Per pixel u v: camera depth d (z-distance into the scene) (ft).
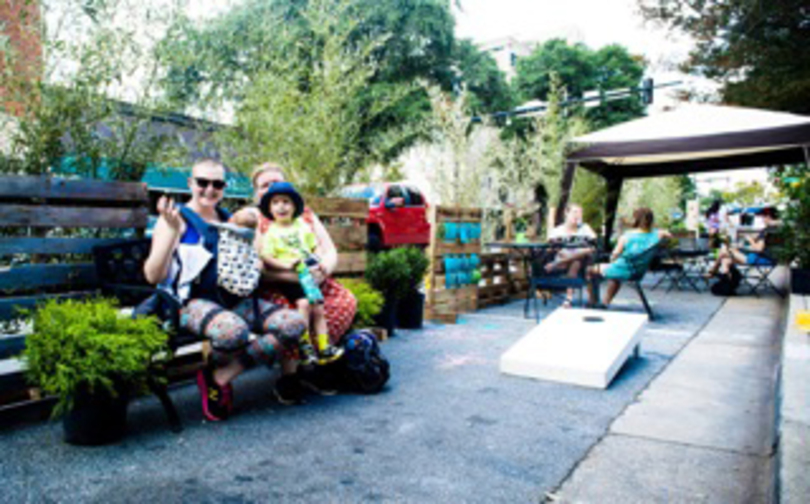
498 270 27.55
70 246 10.82
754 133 26.73
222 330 9.37
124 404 9.37
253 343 10.33
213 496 7.45
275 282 11.54
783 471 7.08
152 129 12.97
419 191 45.09
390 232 41.29
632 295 29.35
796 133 25.82
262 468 8.36
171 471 8.20
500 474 8.25
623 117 93.09
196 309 9.72
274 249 11.52
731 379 13.41
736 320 21.50
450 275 22.75
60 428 9.84
